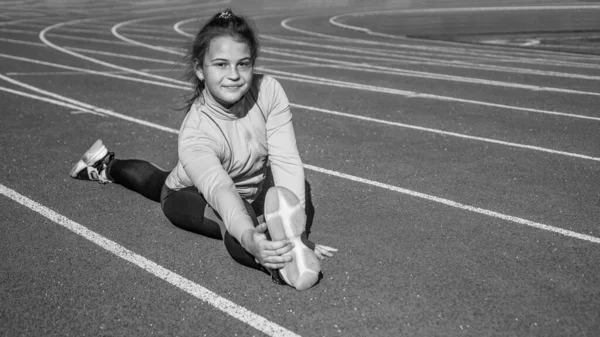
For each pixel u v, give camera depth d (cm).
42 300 309
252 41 319
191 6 2891
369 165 542
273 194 300
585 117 748
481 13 2438
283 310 298
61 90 878
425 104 820
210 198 316
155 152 583
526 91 920
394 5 2948
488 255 358
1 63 1119
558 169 532
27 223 405
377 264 346
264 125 352
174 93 874
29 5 2795
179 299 310
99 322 289
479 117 743
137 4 2986
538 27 1911
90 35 1631
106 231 392
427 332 279
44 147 587
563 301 305
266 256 291
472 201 450
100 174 471
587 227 402
